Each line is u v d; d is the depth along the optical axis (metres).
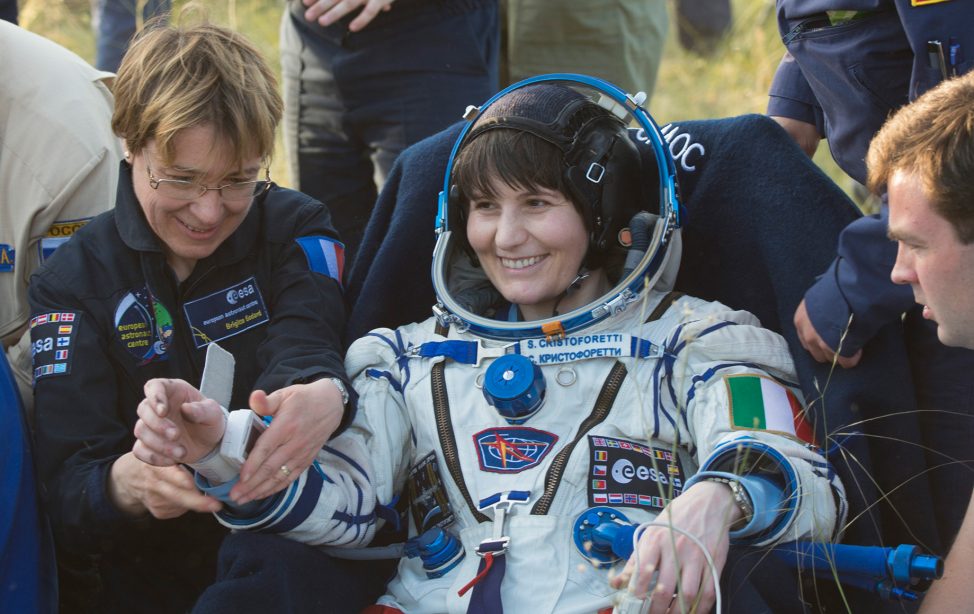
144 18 4.56
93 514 2.48
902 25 2.61
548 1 4.33
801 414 2.53
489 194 2.62
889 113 2.70
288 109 4.20
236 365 2.79
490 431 2.59
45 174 2.98
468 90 3.97
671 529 2.16
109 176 3.04
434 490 2.59
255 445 2.37
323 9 3.91
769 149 2.80
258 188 2.89
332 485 2.49
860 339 2.49
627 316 2.68
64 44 6.51
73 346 2.64
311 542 2.47
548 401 2.60
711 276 2.89
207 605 2.31
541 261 2.64
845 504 2.42
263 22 6.67
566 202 2.62
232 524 2.42
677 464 2.57
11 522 2.43
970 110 2.04
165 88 2.50
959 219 2.03
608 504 2.47
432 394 2.66
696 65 6.47
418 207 2.99
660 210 2.70
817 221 2.71
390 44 3.90
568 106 2.63
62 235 3.01
